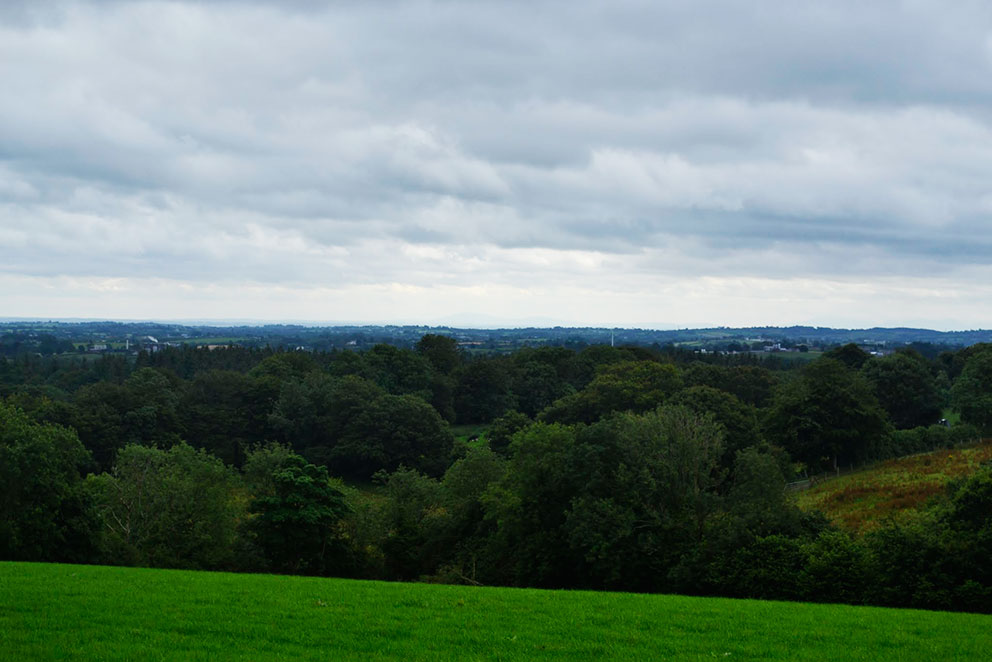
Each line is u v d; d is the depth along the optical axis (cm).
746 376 14275
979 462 7981
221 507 5672
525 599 3034
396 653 2056
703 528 4850
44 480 4688
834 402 9344
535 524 5325
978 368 10206
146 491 5719
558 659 2048
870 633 2502
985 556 3706
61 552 4794
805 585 3994
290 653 2012
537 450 5519
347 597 2919
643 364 12950
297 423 13138
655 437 5047
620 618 2631
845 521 6506
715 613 2827
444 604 2812
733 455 8844
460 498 6328
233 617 2400
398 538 6231
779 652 2203
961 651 2262
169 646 2003
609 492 4984
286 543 5541
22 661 1788
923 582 3728
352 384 13138
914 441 10012
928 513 4497
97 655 1867
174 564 5197
